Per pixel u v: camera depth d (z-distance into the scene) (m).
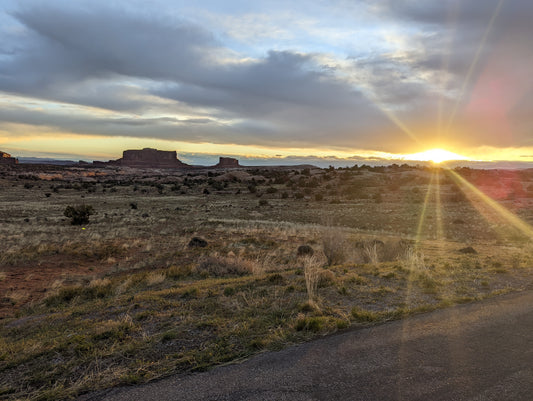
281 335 4.05
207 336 4.21
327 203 69.38
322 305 5.30
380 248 13.08
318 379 2.95
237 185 115.75
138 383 3.11
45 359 3.91
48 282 12.48
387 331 4.08
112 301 7.17
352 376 2.98
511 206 54.34
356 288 6.49
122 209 56.94
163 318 5.21
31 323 6.55
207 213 54.12
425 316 4.64
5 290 11.20
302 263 13.48
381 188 91.94
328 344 3.74
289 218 48.97
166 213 51.78
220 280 8.95
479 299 5.49
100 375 3.30
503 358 3.25
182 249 19.98
